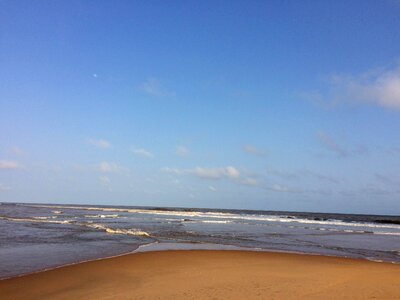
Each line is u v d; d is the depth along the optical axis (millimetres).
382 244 23312
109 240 21781
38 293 9430
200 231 30578
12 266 12953
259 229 34438
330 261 14969
